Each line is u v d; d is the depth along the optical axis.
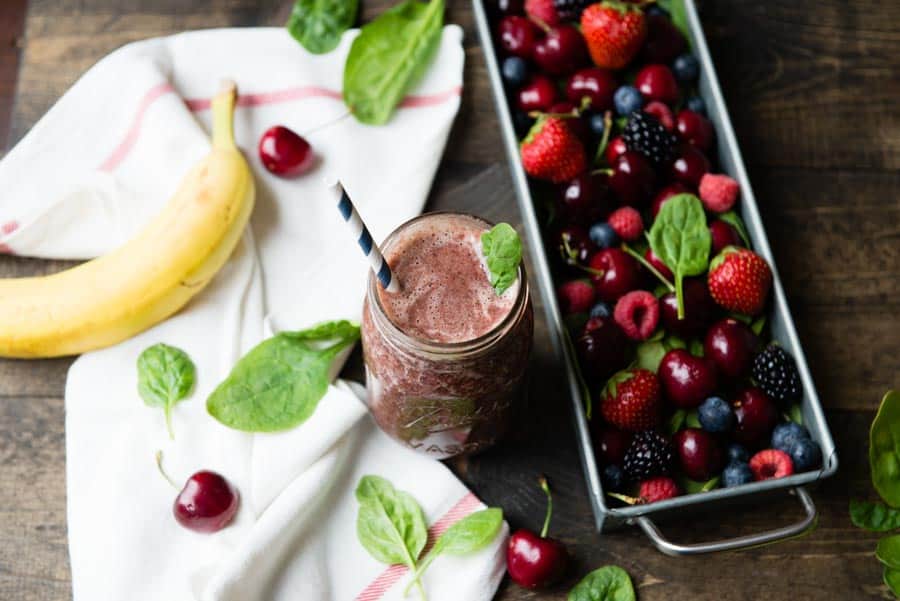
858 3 0.78
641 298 0.68
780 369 0.66
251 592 0.66
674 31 0.73
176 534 0.67
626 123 0.72
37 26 0.76
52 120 0.73
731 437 0.67
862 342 0.72
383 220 0.72
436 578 0.67
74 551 0.66
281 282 0.72
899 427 0.67
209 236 0.68
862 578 0.68
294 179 0.73
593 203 0.70
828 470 0.63
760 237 0.69
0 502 0.68
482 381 0.61
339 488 0.68
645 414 0.66
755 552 0.68
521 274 0.59
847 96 0.76
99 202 0.72
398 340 0.59
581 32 0.73
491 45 0.72
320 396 0.68
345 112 0.74
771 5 0.78
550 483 0.69
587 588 0.67
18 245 0.71
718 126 0.72
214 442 0.68
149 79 0.73
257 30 0.75
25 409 0.69
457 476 0.69
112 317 0.67
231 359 0.69
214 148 0.71
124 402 0.69
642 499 0.66
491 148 0.75
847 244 0.73
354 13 0.76
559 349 0.67
